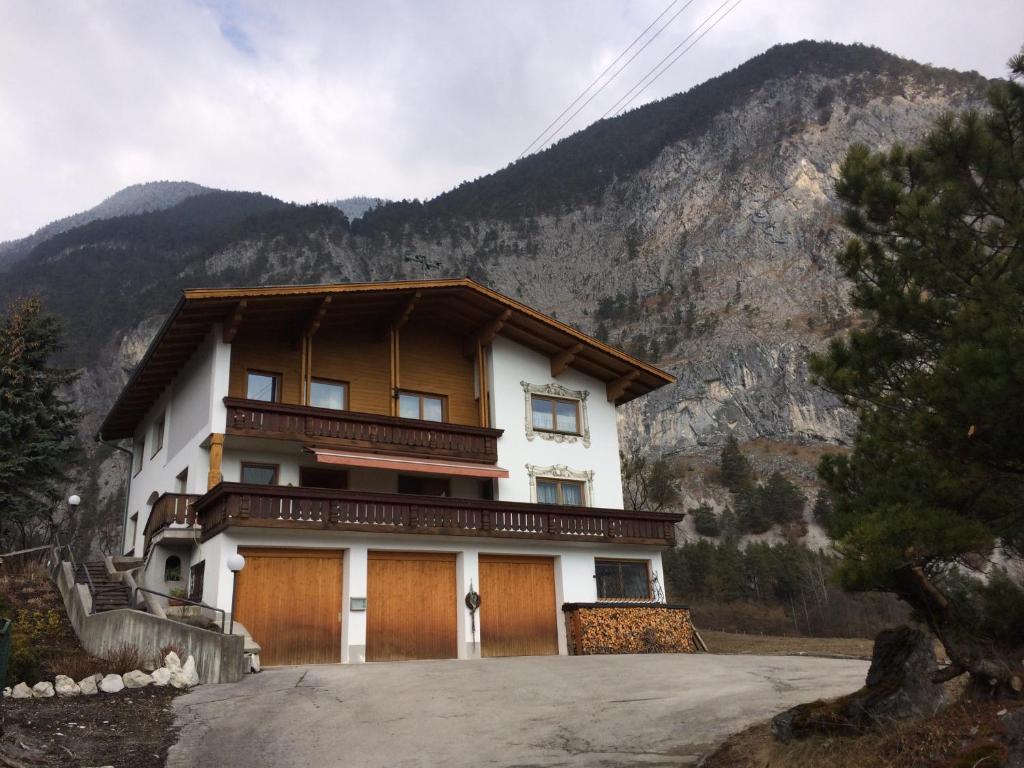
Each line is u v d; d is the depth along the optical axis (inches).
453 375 1179.9
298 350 1051.9
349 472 1043.3
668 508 3909.9
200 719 485.1
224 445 958.4
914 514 299.9
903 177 414.9
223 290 922.7
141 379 1120.2
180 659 622.8
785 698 518.0
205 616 810.2
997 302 335.6
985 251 370.3
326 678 635.5
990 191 375.9
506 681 630.5
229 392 987.3
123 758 395.9
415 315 1139.9
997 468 317.4
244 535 820.0
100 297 6481.3
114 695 532.1
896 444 359.3
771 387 6053.2
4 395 1258.6
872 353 389.4
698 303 7426.2
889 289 385.1
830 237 7096.5
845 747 313.1
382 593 889.5
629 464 2265.0
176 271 6796.3
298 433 954.1
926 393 326.6
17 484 1242.6
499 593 975.0
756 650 1101.1
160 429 1205.7
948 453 328.8
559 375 1224.8
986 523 325.7
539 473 1150.3
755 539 4726.9
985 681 305.9
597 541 1037.2
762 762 337.1
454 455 1061.1
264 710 514.3
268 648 810.8
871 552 298.5
